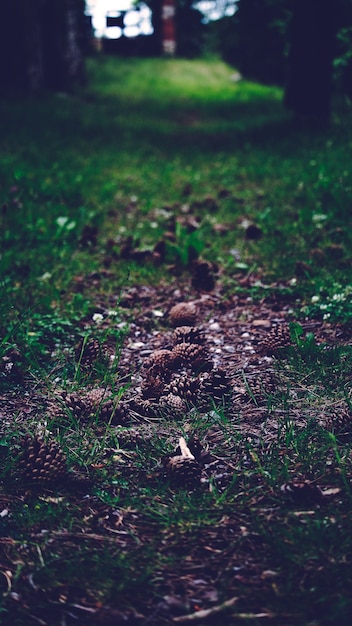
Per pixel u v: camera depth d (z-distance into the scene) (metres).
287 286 2.12
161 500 1.35
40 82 8.39
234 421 1.52
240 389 1.61
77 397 1.57
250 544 1.27
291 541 1.26
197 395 1.59
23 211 2.76
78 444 1.48
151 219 2.84
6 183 3.23
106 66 12.41
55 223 2.59
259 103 8.13
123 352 1.79
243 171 3.83
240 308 2.01
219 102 8.62
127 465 1.43
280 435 1.47
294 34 5.13
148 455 1.44
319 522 1.27
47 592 1.21
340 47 5.50
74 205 3.03
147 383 1.60
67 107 7.43
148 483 1.39
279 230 2.57
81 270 2.29
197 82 11.66
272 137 4.88
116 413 1.54
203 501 1.34
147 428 1.52
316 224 2.58
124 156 4.54
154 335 1.88
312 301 1.96
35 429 1.52
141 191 3.40
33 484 1.38
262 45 10.47
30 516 1.32
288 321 1.90
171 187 3.51
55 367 1.72
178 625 1.17
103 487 1.38
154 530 1.31
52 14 8.62
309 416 1.52
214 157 4.47
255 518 1.30
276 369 1.67
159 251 2.38
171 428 1.51
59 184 3.22
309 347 1.69
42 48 8.75
